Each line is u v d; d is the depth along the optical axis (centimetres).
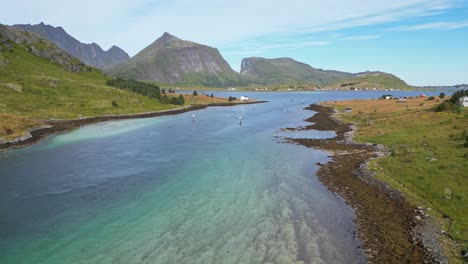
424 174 4409
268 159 6125
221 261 2675
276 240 3019
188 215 3600
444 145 5791
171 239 3064
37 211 3734
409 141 6775
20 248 2936
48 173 5247
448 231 2964
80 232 3228
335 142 7619
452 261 2506
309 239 3028
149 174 5184
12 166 5684
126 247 2928
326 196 4125
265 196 4162
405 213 3447
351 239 3002
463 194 3588
